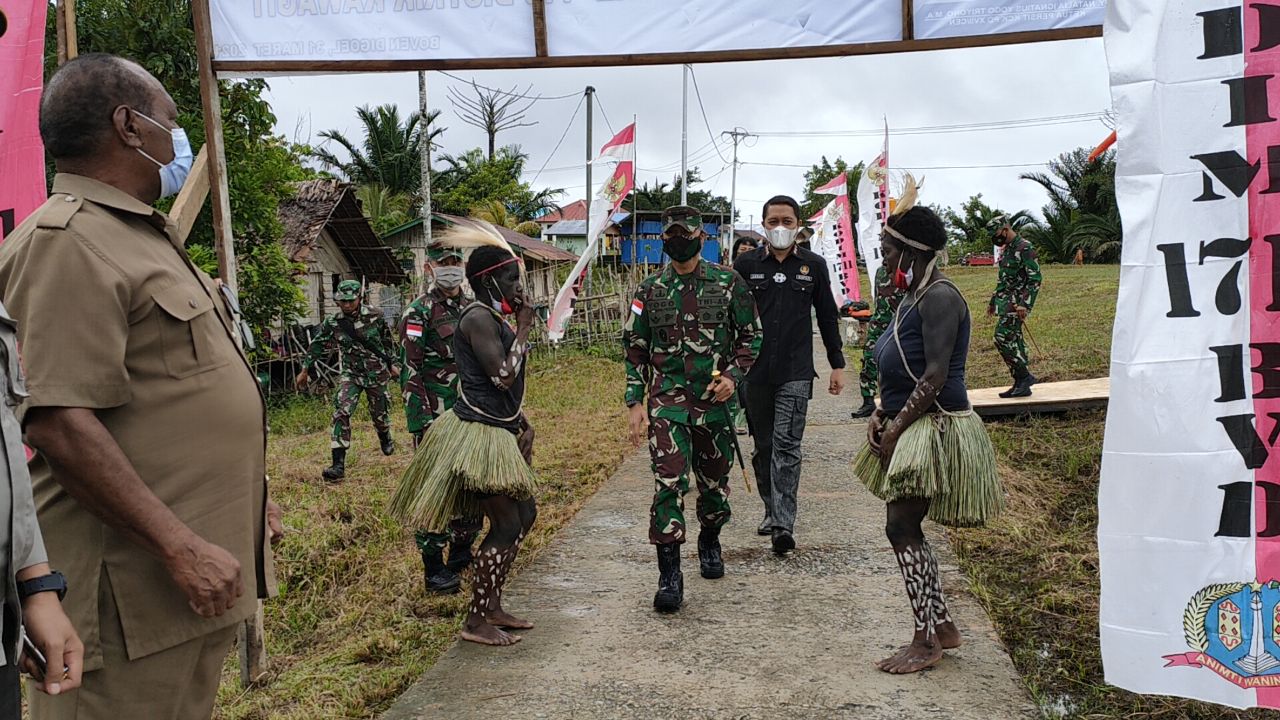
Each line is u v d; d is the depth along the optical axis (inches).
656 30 148.5
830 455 299.9
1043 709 126.9
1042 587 171.6
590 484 276.4
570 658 149.1
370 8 148.3
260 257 479.2
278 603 185.3
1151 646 111.9
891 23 144.9
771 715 127.7
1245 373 107.9
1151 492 111.1
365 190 1147.3
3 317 60.1
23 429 73.9
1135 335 111.3
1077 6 141.6
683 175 904.3
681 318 166.6
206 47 143.9
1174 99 109.3
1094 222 1349.7
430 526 151.8
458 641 157.6
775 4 146.3
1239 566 108.6
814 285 203.8
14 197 127.6
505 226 1268.5
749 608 169.2
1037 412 313.0
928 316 133.3
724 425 173.3
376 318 319.6
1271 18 105.7
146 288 79.0
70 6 128.3
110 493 73.9
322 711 135.9
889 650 148.3
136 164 83.5
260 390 92.7
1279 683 107.9
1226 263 108.0
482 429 152.5
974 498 132.8
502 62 150.0
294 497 267.4
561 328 577.3
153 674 81.9
